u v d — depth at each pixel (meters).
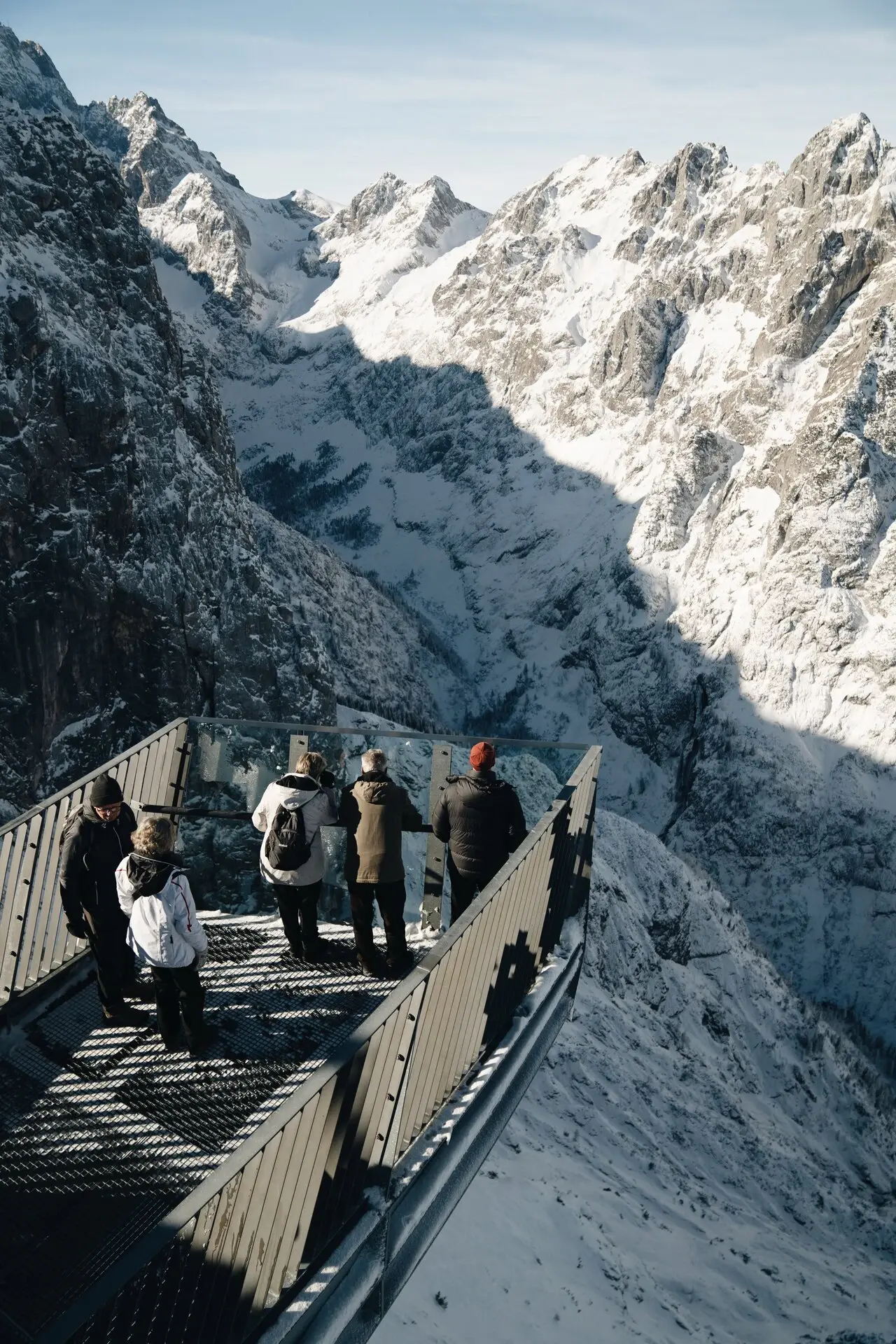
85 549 84.00
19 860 8.13
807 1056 85.69
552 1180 26.66
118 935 7.95
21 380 82.06
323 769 8.91
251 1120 6.96
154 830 7.48
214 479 105.12
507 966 8.82
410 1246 7.14
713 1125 48.72
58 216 100.44
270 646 100.88
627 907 85.31
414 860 9.79
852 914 180.12
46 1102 6.99
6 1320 5.45
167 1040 7.60
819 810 192.12
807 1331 25.47
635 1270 21.78
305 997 8.32
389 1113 6.65
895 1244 47.59
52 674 81.75
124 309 104.88
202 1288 5.09
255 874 9.67
